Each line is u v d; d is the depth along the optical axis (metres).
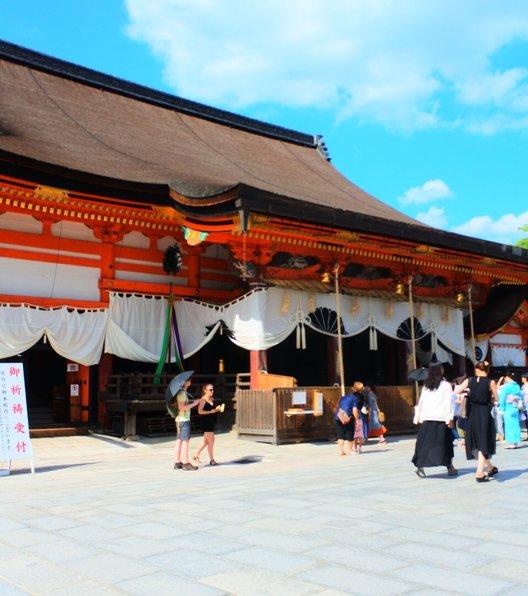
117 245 21.97
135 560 5.61
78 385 21.42
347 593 4.61
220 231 19.44
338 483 10.04
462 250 24.50
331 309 22.16
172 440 19.17
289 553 5.70
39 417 22.59
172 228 22.30
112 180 18.66
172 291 22.50
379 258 23.91
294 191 24.12
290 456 15.70
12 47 26.94
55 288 20.47
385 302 24.03
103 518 7.50
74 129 23.08
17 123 20.81
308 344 28.42
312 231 20.11
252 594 4.65
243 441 18.98
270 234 20.09
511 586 4.69
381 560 5.42
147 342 21.67
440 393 10.45
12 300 19.50
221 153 28.16
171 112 31.42
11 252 19.84
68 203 19.44
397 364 28.75
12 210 19.83
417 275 25.81
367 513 7.38
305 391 19.12
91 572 5.30
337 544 5.96
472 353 28.27
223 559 5.55
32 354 26.50
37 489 10.73
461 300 27.33
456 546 5.83
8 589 4.93
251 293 20.50
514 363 35.22
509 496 8.47
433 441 10.42
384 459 14.38
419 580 4.87
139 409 19.41
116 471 13.18
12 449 12.66
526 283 29.05
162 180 19.62
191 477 11.81
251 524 6.91
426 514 7.29
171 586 4.88
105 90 29.48
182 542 6.20
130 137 25.03
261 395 18.98
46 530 6.93
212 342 24.77
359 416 16.27
